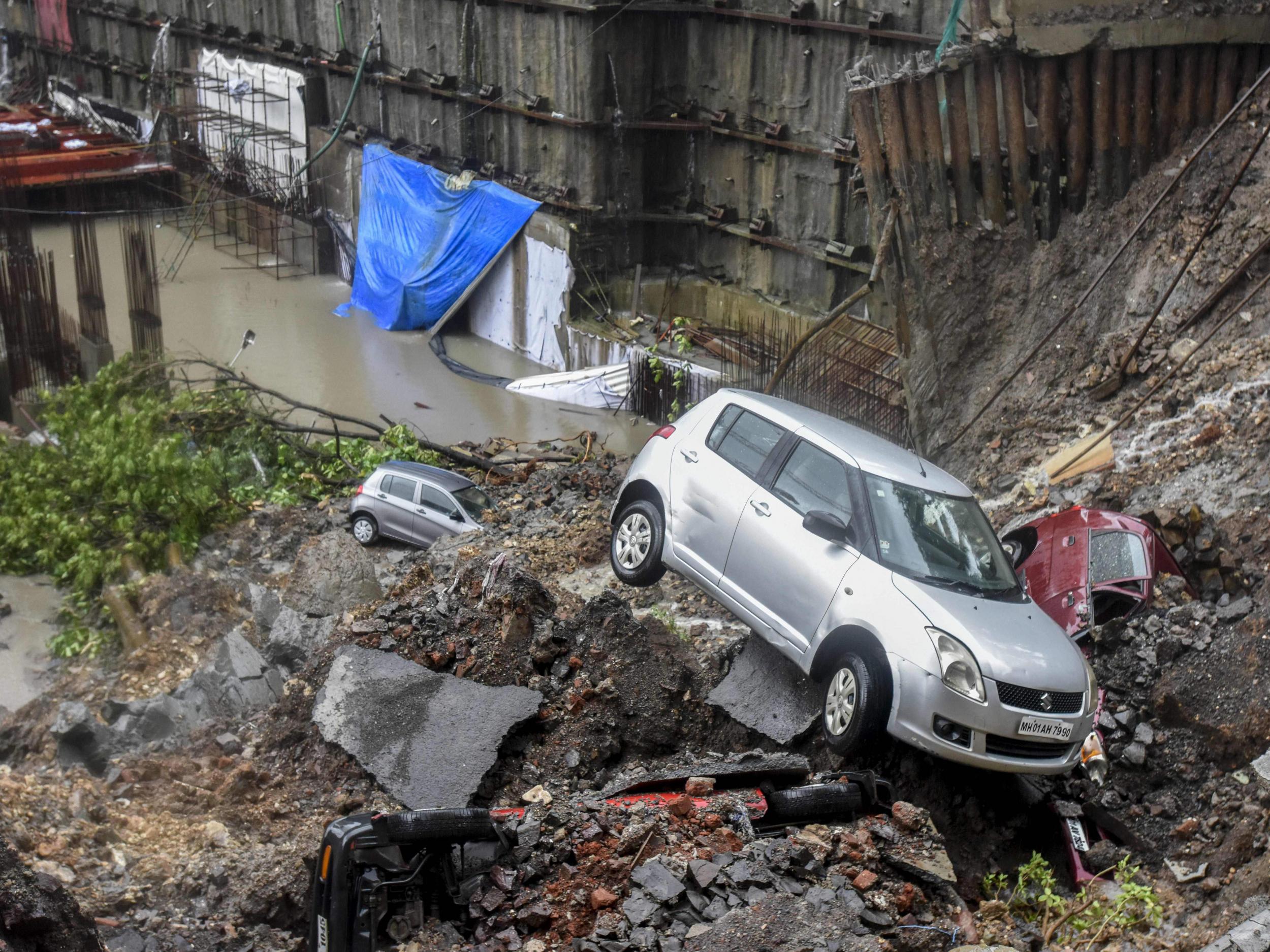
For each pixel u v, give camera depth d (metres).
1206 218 17.92
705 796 7.30
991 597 8.98
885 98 19.17
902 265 19.81
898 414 21.20
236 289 47.28
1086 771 9.45
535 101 38.88
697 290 38.28
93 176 54.59
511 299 41.25
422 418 34.66
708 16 36.25
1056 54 18.69
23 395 25.64
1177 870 8.56
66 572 16.52
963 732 8.14
